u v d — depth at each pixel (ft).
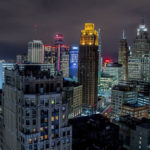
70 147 336.08
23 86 296.92
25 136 286.05
